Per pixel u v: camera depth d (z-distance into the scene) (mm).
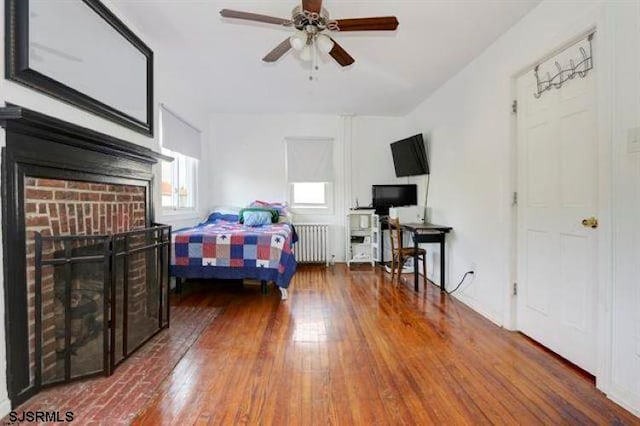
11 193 1515
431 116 4398
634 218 1629
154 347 2301
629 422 1542
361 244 5414
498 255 2793
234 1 2365
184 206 4570
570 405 1669
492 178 2900
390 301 3385
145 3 2389
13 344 1547
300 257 5359
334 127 5516
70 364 1809
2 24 1529
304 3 1932
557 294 2234
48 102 1792
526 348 2314
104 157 2156
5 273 1509
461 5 2357
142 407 1633
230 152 5438
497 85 2830
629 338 1645
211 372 1974
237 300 3432
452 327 2693
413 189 5027
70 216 1877
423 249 4148
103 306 1877
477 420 1554
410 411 1616
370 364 2080
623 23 1671
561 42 2113
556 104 2238
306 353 2227
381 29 2189
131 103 2600
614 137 1721
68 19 1896
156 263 2512
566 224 2156
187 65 3496
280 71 3637
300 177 5473
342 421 1544
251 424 1520
